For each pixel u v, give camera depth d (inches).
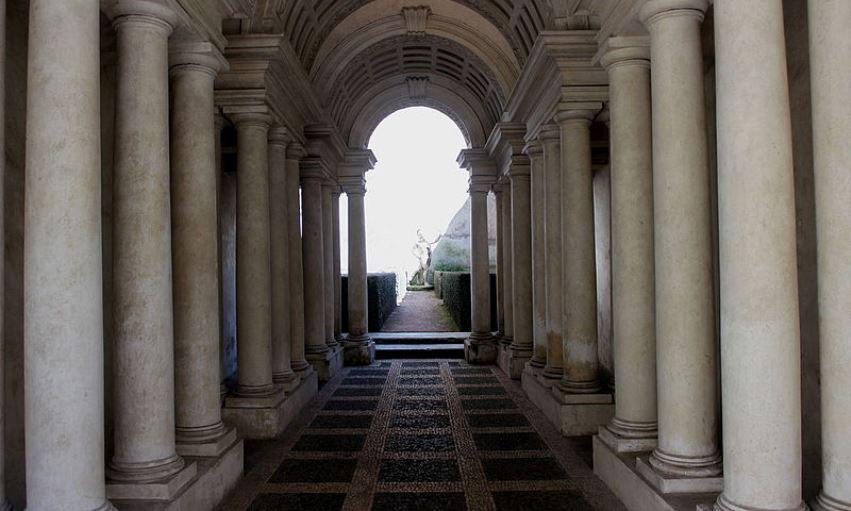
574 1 355.9
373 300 850.1
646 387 271.6
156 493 211.5
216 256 284.4
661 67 225.9
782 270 175.6
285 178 445.1
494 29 522.3
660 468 221.5
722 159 184.5
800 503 176.7
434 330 861.2
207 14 267.1
